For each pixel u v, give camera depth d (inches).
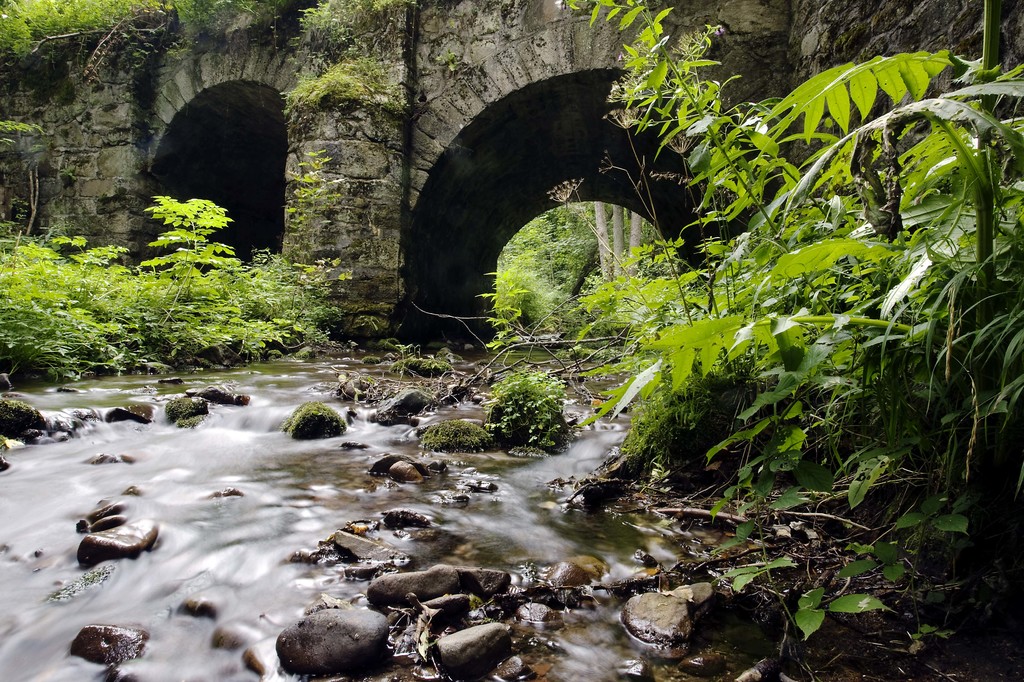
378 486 103.7
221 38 361.4
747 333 48.1
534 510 94.0
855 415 72.3
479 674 53.0
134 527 78.4
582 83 286.0
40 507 89.6
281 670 53.6
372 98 303.9
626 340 130.5
